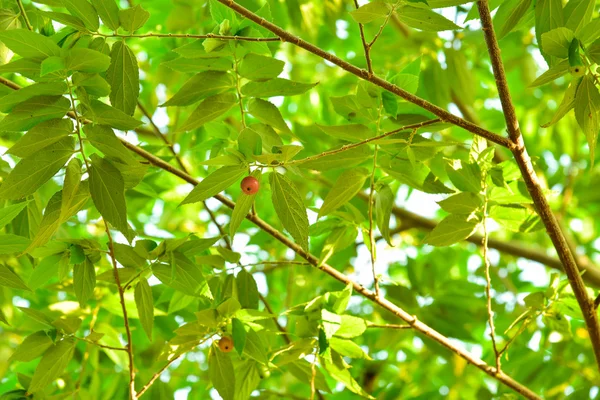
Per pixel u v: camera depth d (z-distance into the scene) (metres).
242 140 1.90
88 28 1.92
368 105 2.03
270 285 2.69
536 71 2.94
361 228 2.10
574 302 2.08
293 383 2.49
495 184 2.04
